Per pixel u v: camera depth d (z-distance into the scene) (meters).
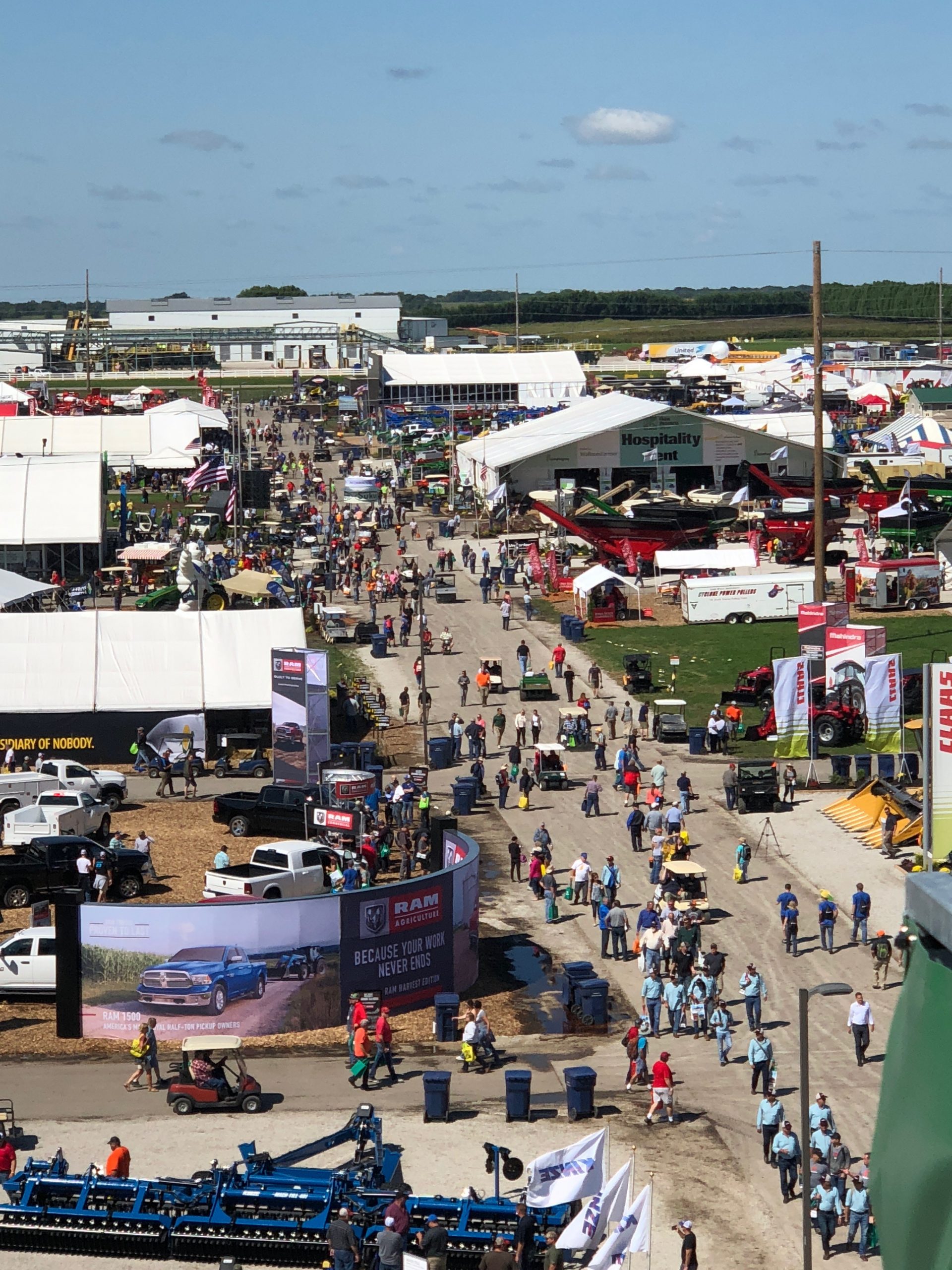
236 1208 34.44
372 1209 33.81
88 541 133.25
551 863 65.81
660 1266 33.50
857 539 142.38
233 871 59.34
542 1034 48.81
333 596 129.12
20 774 76.88
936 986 7.18
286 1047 47.97
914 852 66.44
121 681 86.62
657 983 48.47
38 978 51.78
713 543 136.62
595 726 90.44
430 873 58.53
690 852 67.75
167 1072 45.50
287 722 77.31
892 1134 7.29
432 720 92.94
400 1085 44.59
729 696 92.69
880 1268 33.06
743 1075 45.09
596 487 167.62
